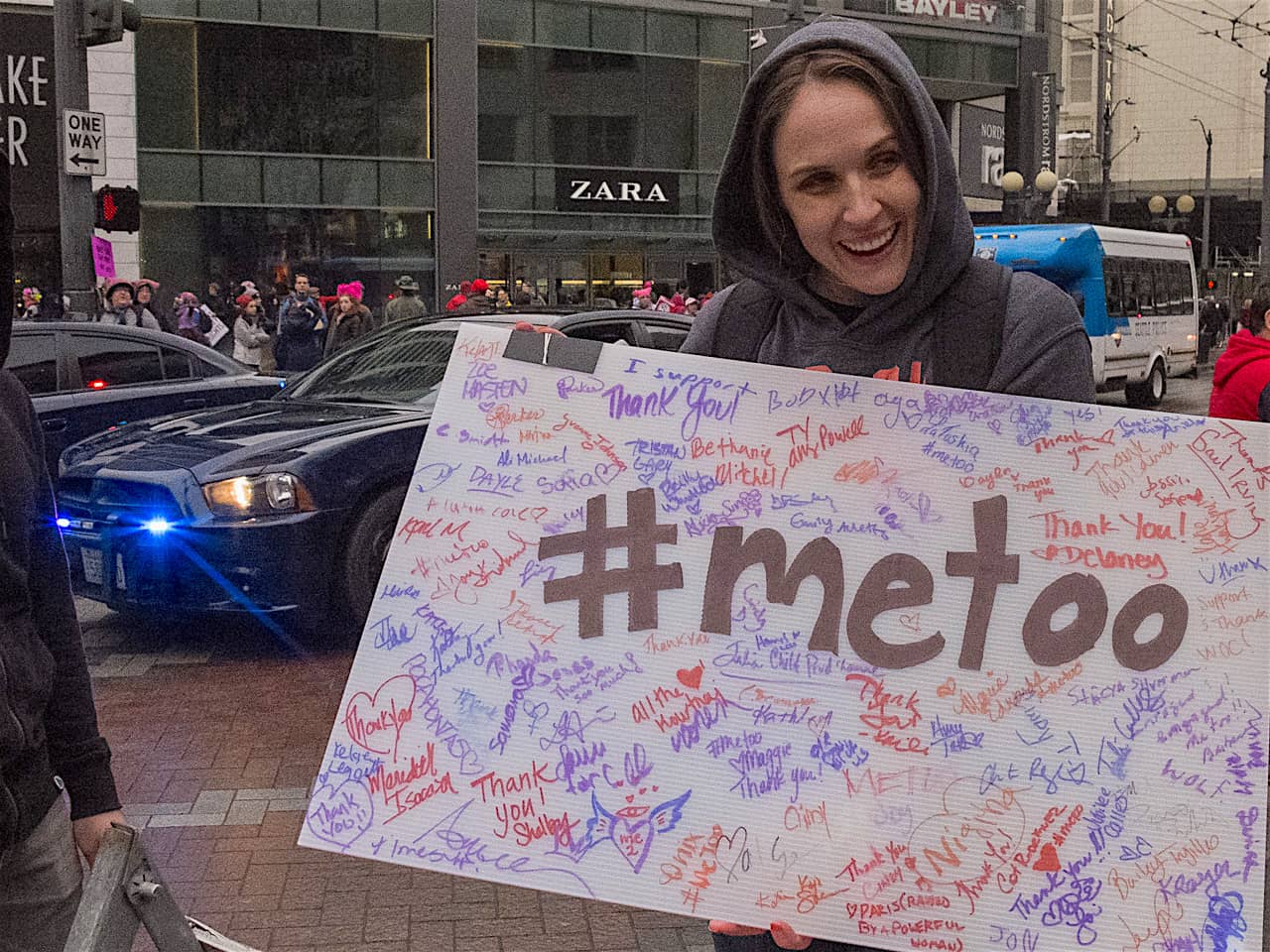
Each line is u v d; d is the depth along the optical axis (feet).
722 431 6.38
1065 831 5.95
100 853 5.91
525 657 6.21
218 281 79.92
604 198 90.22
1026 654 6.09
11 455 6.68
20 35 73.41
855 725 6.08
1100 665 6.07
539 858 6.05
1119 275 74.43
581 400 6.47
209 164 79.10
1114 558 6.14
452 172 84.69
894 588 6.18
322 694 18.72
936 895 5.95
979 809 5.98
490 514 6.37
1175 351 82.17
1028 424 6.24
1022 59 109.60
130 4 43.73
